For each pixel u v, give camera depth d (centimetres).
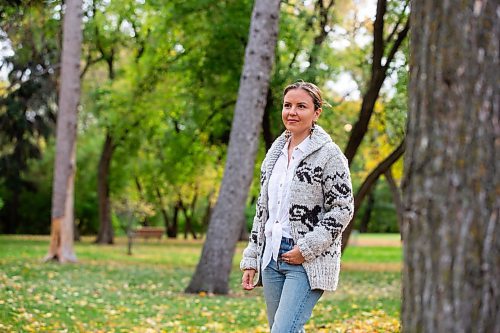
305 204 373
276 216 381
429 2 244
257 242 399
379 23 1470
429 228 239
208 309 956
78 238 3253
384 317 886
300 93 382
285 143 395
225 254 1190
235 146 1200
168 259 2064
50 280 1195
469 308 231
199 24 1758
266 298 390
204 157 2339
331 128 1808
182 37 1898
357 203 1593
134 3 2400
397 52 1562
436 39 242
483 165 233
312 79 1619
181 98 1958
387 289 1342
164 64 2170
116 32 2608
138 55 2528
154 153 2933
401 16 1522
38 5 1486
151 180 3052
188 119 2034
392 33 1552
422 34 246
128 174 3002
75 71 1669
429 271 238
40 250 2122
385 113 1733
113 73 2736
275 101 1670
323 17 1705
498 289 230
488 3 237
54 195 1692
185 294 1151
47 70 2272
